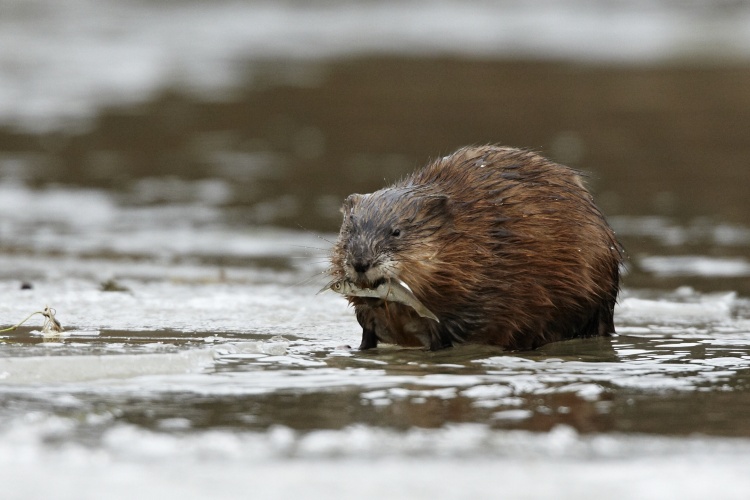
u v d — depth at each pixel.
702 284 31.77
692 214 42.78
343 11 132.38
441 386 18.09
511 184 22.81
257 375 18.73
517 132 60.78
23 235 38.75
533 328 22.58
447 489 13.22
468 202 22.34
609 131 61.78
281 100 73.31
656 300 28.92
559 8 135.88
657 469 13.99
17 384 17.70
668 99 73.38
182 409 16.41
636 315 26.92
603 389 18.12
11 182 49.03
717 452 14.70
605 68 88.25
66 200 45.53
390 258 21.11
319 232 39.75
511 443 14.88
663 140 59.16
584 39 110.44
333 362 20.19
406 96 74.56
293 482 13.36
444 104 71.25
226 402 16.84
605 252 23.45
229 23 119.88
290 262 35.16
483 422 15.92
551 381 18.62
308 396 17.28
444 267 21.48
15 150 56.78
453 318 21.98
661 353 21.73
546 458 14.35
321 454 14.34
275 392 17.52
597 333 23.94
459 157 23.73
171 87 78.38
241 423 15.74
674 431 15.63
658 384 18.55
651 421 16.12
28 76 82.31
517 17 130.00
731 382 18.73
